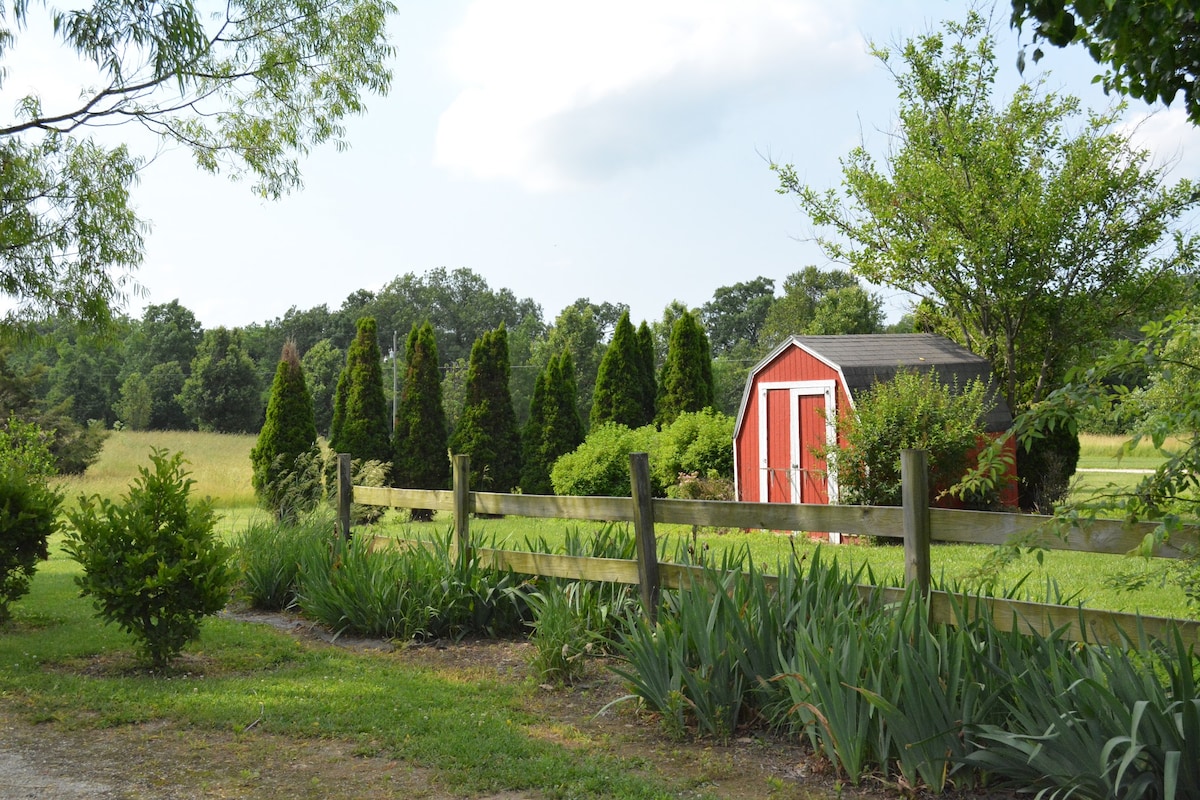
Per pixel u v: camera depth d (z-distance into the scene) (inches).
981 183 713.0
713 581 218.1
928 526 197.8
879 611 189.3
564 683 239.6
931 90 757.3
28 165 468.4
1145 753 137.9
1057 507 155.3
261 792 167.2
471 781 170.9
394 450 796.0
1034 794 154.7
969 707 158.4
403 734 198.7
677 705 194.5
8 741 197.2
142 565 257.8
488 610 297.6
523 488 824.3
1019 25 151.9
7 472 325.7
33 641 295.7
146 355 3043.8
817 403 597.6
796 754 181.6
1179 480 142.9
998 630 179.3
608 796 163.2
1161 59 155.0
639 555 257.8
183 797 164.6
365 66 543.8
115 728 206.7
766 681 188.1
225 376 2471.7
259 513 596.7
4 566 314.5
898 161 784.9
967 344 770.2
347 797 164.9
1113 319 737.6
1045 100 747.4
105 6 402.6
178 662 271.1
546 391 831.1
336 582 319.0
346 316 3713.1
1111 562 422.0
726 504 241.1
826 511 220.5
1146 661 145.3
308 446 732.0
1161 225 713.6
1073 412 151.6
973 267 720.3
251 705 220.7
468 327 3934.5
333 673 257.3
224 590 269.1
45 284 480.1
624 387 887.7
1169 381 150.9
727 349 3555.6
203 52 438.6
